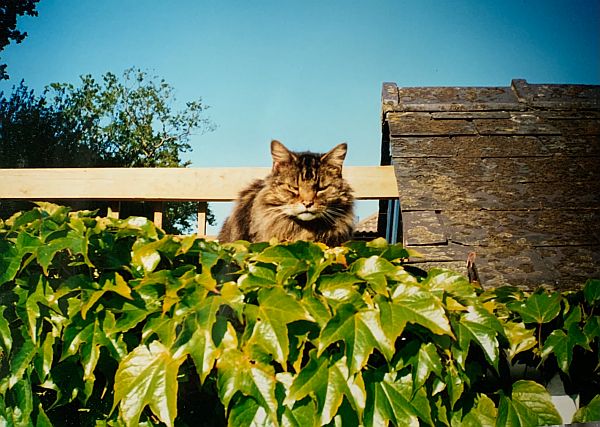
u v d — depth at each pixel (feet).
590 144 10.64
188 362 5.94
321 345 5.19
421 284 6.17
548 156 10.31
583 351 6.63
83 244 5.54
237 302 5.36
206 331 5.24
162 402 5.16
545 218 8.92
